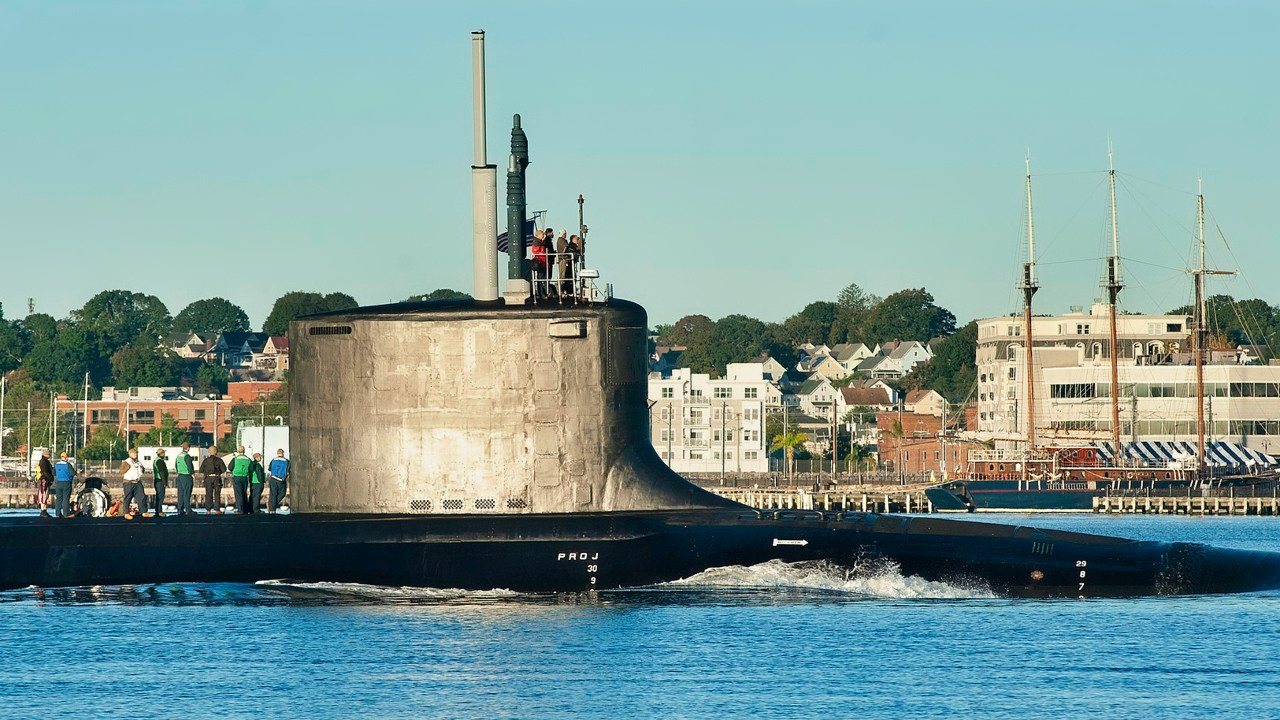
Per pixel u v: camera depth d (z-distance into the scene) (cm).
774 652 10719
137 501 13262
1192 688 9869
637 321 12025
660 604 11925
